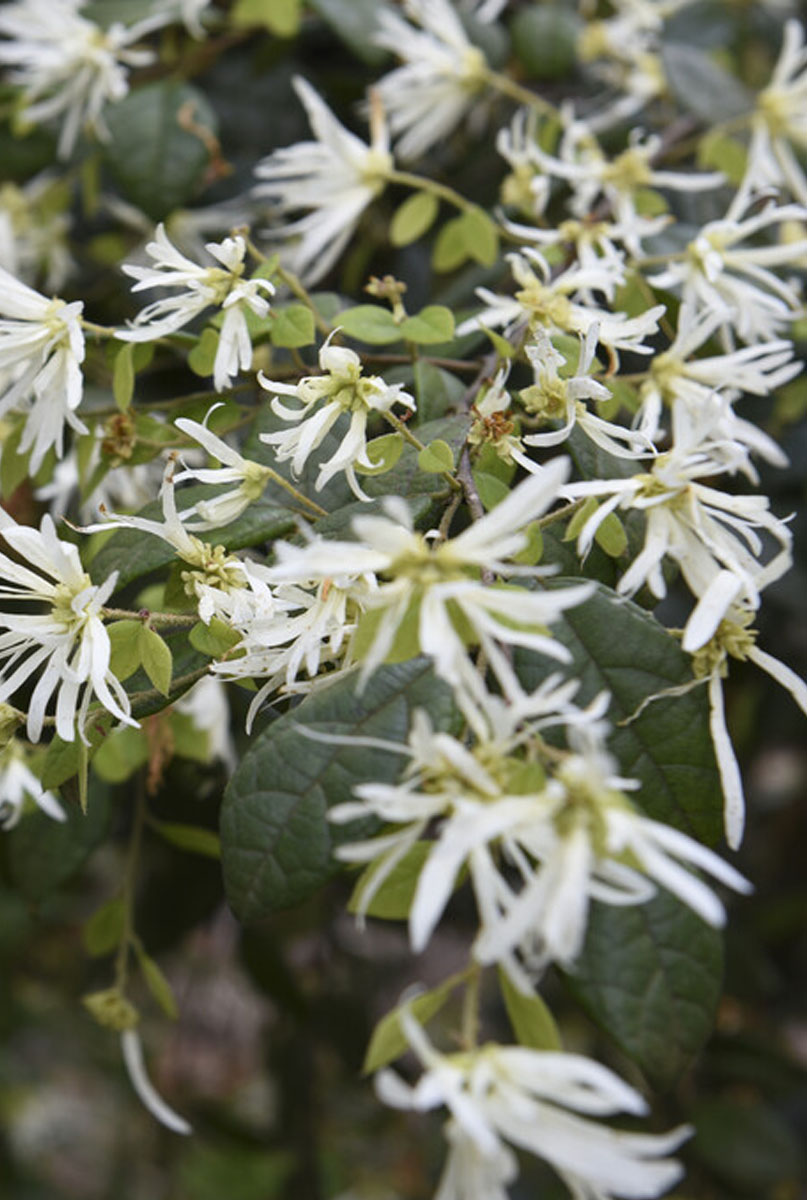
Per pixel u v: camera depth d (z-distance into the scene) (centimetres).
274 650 32
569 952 28
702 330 37
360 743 29
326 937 65
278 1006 60
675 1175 28
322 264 45
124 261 54
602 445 34
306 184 44
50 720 33
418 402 37
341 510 34
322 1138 74
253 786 31
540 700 28
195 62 53
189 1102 75
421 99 49
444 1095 27
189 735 42
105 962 69
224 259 36
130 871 43
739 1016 63
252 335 37
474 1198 28
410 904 30
